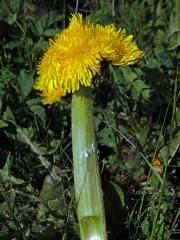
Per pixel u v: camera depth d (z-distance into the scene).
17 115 0.48
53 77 0.33
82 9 0.62
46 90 0.34
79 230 0.36
